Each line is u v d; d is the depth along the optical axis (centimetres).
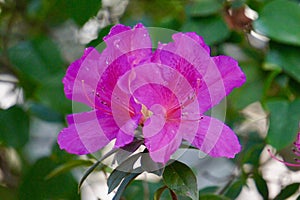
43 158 70
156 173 48
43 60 68
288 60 60
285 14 60
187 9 65
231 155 47
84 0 67
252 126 69
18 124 69
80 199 70
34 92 70
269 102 61
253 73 64
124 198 61
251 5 62
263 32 59
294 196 65
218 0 62
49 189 70
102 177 66
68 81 49
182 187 48
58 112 69
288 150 65
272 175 68
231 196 65
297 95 63
